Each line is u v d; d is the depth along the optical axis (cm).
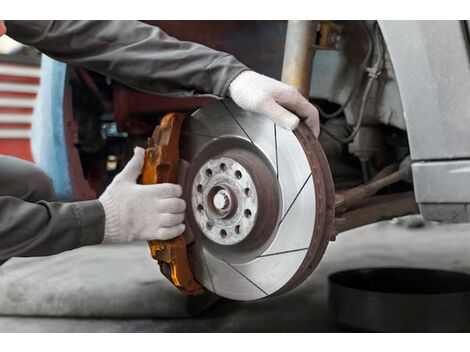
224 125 93
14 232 86
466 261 207
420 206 97
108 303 135
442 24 90
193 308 134
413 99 94
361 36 118
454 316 118
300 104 88
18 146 240
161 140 95
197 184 92
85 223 89
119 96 176
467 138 89
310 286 170
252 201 85
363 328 121
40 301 137
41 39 98
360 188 112
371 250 235
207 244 96
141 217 90
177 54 92
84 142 191
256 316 136
